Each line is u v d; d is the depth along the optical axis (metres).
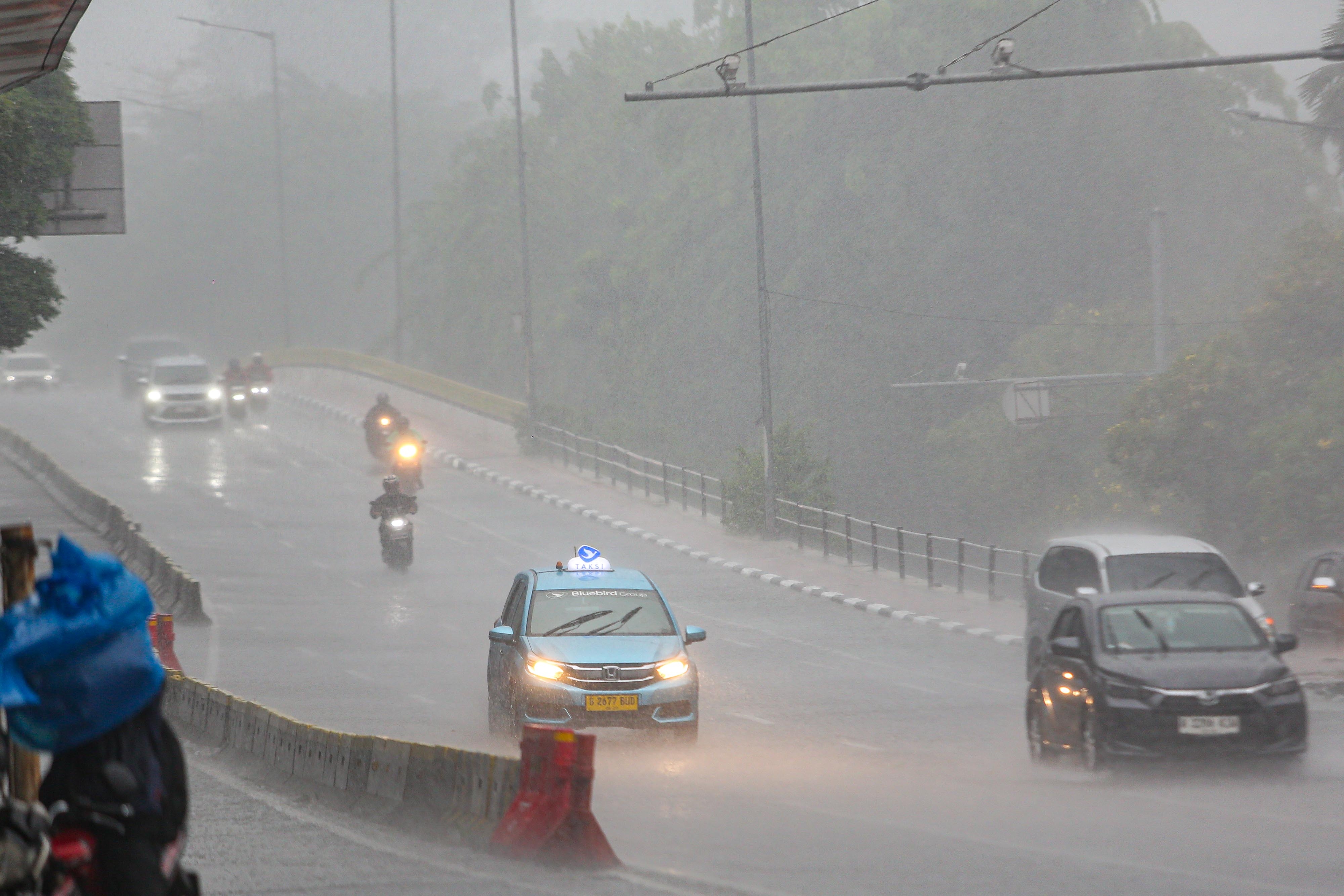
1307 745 37.69
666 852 28.12
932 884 24.94
